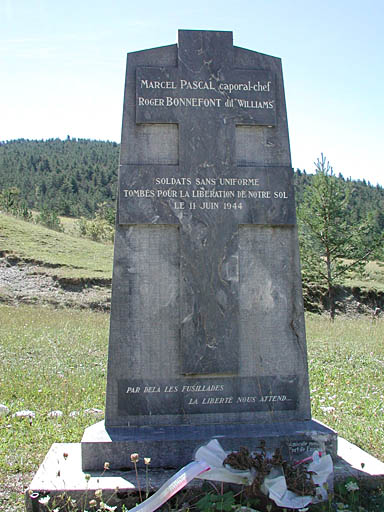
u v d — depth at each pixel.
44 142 161.50
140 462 4.65
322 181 26.38
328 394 7.64
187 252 5.16
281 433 4.85
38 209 98.50
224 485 4.30
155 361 5.10
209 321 5.14
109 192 117.38
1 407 6.52
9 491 4.50
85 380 8.37
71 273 25.73
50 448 5.14
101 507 3.94
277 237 5.31
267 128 5.39
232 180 5.25
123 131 5.23
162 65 5.32
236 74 5.36
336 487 4.42
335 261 27.00
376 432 5.91
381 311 29.41
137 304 5.12
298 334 5.26
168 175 5.19
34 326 14.36
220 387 5.14
